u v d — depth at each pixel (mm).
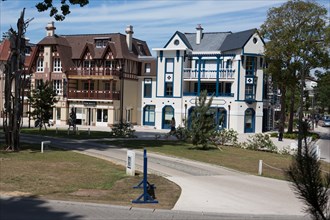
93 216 9250
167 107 52094
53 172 15141
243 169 18750
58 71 55594
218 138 29000
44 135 32719
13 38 22344
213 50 51562
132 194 11938
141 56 57688
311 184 5062
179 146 27688
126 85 53875
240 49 48094
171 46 51500
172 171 16859
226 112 48844
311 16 41500
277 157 24922
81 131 39312
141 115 55594
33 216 8984
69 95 54156
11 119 21922
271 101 56969
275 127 61938
